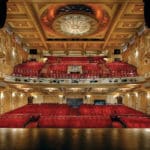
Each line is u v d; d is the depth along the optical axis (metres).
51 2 17.61
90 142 3.16
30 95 32.59
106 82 26.17
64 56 35.34
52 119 15.39
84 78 26.56
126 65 29.77
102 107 22.67
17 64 27.78
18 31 25.69
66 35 27.22
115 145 3.00
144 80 22.78
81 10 20.52
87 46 32.41
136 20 21.83
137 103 26.50
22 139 3.39
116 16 20.44
